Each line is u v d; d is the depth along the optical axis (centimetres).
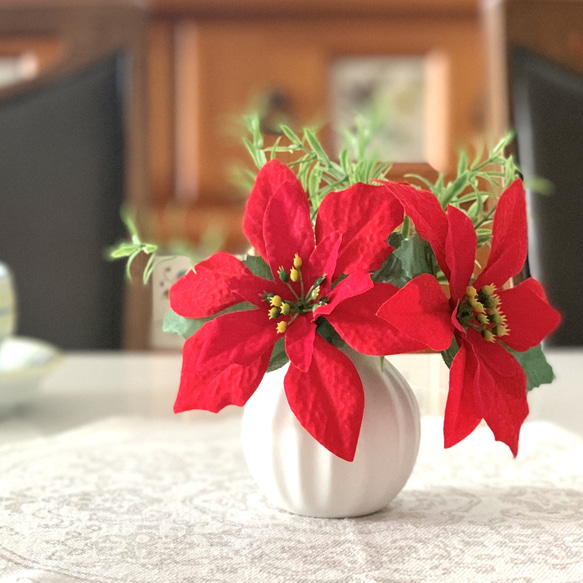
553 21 155
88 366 122
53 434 89
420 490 73
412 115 316
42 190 158
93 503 71
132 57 160
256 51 313
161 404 101
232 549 62
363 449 65
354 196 63
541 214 152
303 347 60
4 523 67
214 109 312
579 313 151
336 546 63
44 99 159
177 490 74
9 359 105
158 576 59
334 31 314
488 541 63
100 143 159
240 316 61
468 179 67
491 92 156
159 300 69
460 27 314
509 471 78
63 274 158
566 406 97
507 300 63
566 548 62
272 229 63
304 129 69
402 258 62
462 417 59
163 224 306
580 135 154
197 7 309
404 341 59
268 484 67
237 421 94
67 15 161
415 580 58
